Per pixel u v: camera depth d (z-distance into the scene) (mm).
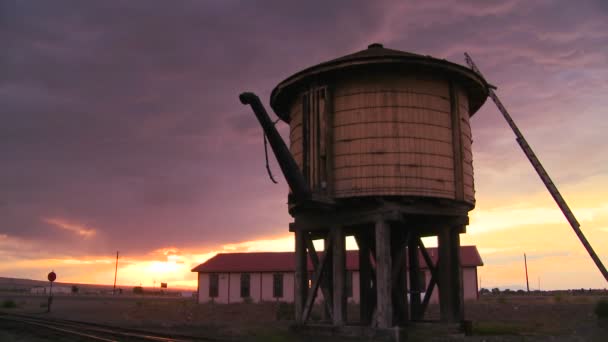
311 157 18219
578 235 21703
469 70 18344
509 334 20062
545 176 22422
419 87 17953
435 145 17750
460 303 18938
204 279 53094
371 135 17578
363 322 20734
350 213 18344
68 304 55969
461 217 18781
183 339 17453
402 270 19922
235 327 23734
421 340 17359
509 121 23000
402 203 17578
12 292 112562
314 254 19906
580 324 24766
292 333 19312
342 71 18156
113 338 17766
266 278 51906
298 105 19750
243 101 16734
